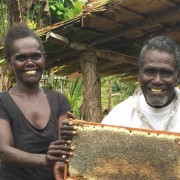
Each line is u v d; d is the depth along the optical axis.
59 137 3.16
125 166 2.80
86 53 6.96
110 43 7.05
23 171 3.05
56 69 8.77
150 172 2.78
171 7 5.54
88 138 2.82
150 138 2.78
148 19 5.87
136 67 8.86
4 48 3.23
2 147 2.94
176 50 3.03
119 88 18.69
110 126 2.82
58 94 3.32
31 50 3.11
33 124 3.08
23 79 3.13
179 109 3.15
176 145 2.75
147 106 3.18
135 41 6.82
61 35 6.31
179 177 2.75
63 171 2.94
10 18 8.02
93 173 2.82
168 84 2.99
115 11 5.59
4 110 3.06
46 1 8.08
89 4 5.65
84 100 7.01
